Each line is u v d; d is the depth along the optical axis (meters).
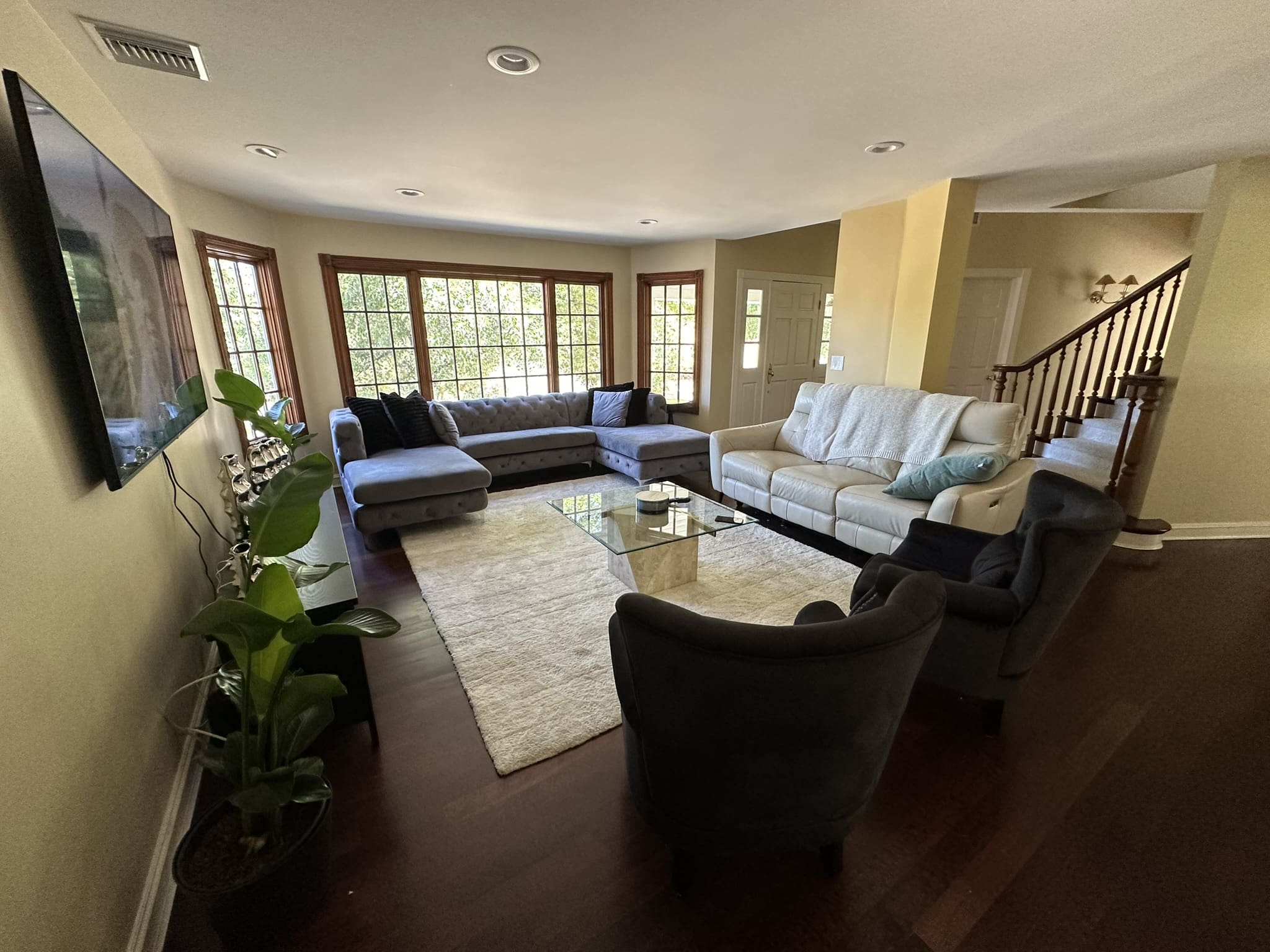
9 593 0.89
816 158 2.84
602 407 5.45
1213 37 1.66
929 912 1.28
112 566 1.33
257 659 1.19
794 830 1.22
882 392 3.66
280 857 1.17
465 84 1.94
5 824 0.81
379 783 1.65
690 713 1.08
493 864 1.39
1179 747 1.78
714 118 2.28
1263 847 1.43
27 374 1.07
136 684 1.37
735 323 5.87
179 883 1.11
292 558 2.22
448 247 4.96
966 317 5.70
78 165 1.29
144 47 1.65
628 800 1.59
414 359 5.04
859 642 0.97
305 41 1.64
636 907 1.29
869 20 1.56
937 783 1.64
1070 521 1.56
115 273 1.45
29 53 1.40
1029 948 1.20
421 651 2.32
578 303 5.89
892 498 3.03
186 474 2.19
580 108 2.18
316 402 4.61
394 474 3.53
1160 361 3.41
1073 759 1.73
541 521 3.88
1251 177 2.90
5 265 1.05
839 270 4.28
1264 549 3.35
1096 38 1.67
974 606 1.66
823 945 1.20
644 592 2.79
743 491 3.97
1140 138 2.58
